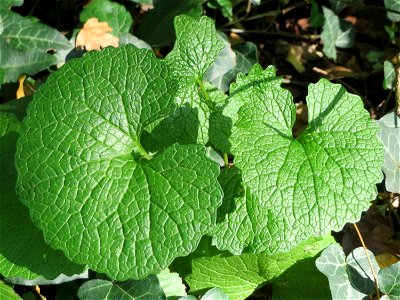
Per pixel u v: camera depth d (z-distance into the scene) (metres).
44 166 0.17
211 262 0.21
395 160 0.23
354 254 0.21
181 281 0.21
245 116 0.19
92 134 0.18
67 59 0.26
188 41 0.21
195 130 0.20
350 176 0.18
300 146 0.19
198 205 0.17
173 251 0.17
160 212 0.17
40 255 0.19
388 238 0.24
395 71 0.26
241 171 0.18
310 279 0.21
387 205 0.25
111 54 0.19
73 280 0.21
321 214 0.18
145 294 0.20
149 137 0.20
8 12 0.25
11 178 0.20
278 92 0.19
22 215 0.19
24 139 0.18
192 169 0.17
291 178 0.18
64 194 0.17
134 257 0.17
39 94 0.18
